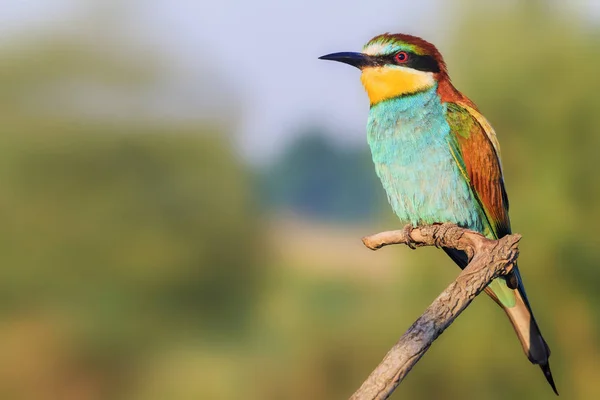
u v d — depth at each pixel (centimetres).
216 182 2180
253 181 2225
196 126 2155
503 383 1274
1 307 2109
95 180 2127
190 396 1883
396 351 422
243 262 2177
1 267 2066
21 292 2119
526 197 1274
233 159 2189
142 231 2139
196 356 1967
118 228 2133
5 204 2088
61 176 2105
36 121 2097
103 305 2123
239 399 1744
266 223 2239
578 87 1266
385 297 1362
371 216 1279
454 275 1270
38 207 2094
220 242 2169
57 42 2123
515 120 1291
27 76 2103
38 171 2098
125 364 2136
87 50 2123
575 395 1268
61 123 2117
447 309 447
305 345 1473
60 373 2131
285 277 1836
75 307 2130
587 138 1270
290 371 1485
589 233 1259
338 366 1443
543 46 1274
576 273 1263
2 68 2098
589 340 1269
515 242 472
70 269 2114
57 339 2131
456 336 1276
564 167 1266
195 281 2144
